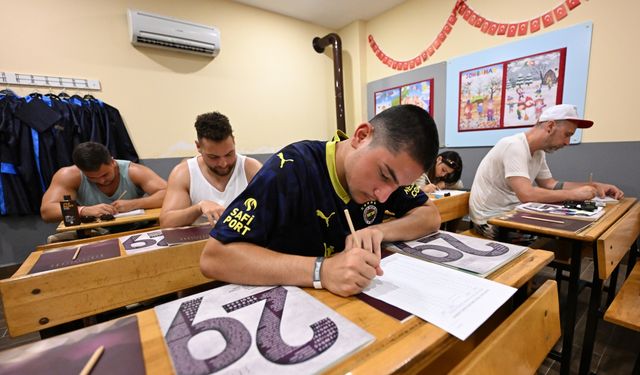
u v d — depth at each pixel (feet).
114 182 6.21
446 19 9.71
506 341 1.71
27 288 2.45
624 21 6.64
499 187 5.90
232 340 1.31
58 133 7.73
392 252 2.42
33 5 7.51
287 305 1.60
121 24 8.58
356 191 2.35
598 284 3.66
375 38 11.96
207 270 2.03
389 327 1.42
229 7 10.34
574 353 4.36
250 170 5.46
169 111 9.51
